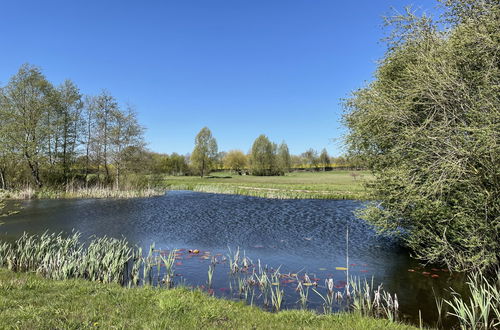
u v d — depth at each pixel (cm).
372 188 1160
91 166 3678
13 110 3000
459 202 869
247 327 508
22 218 1981
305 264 1074
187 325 498
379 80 1138
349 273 973
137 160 3653
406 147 931
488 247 838
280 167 8325
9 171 3131
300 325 543
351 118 1184
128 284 835
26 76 3066
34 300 579
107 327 473
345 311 685
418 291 811
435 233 989
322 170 9775
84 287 688
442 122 834
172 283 857
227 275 941
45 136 3134
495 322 613
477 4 788
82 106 3553
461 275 929
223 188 4025
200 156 7225
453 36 831
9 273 809
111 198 3142
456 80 805
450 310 693
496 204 773
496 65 764
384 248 1284
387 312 679
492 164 722
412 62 1000
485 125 729
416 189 883
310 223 1858
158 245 1348
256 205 2669
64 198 3019
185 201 2953
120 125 3516
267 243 1385
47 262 955
